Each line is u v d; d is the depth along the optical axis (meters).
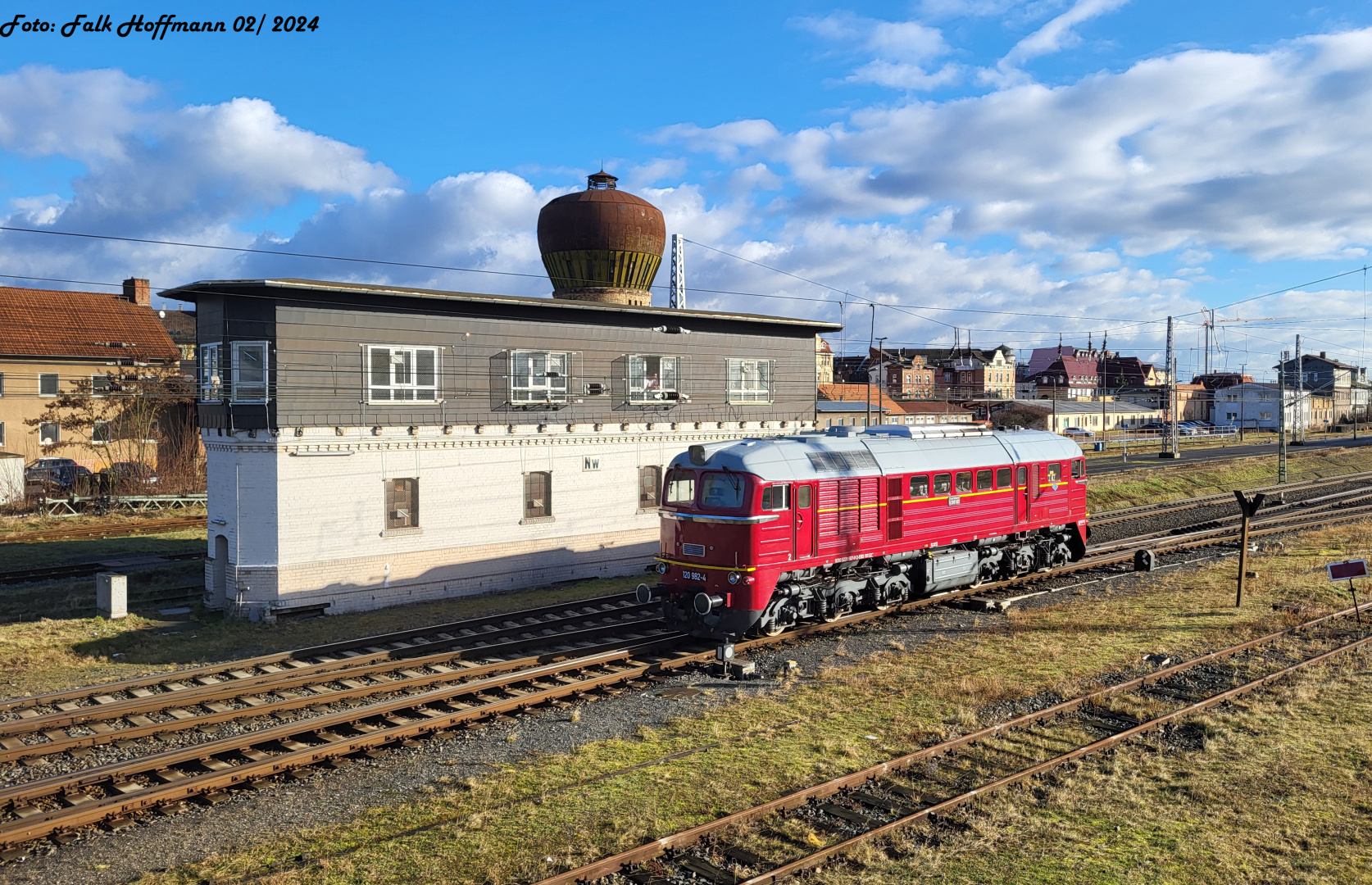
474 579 23.47
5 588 22.83
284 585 20.56
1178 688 14.70
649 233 30.05
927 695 14.28
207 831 9.91
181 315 75.00
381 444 21.86
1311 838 9.50
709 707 13.98
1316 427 114.69
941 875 8.83
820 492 18.41
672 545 18.50
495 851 9.23
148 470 40.03
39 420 41.94
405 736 12.68
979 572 23.02
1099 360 136.25
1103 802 10.42
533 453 24.53
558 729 13.05
